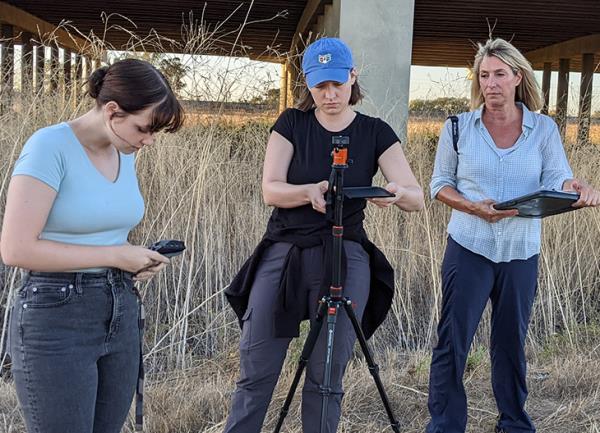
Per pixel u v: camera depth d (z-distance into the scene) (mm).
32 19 13648
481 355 3896
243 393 2422
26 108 4191
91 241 1790
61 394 1745
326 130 2352
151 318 4004
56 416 1752
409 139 4973
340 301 2164
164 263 1890
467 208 2715
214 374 3693
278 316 2312
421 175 4594
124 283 1849
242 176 4484
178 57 4395
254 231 4305
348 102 2385
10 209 1657
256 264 2408
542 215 2654
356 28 6812
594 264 4691
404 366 3865
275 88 4781
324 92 2285
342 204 2119
